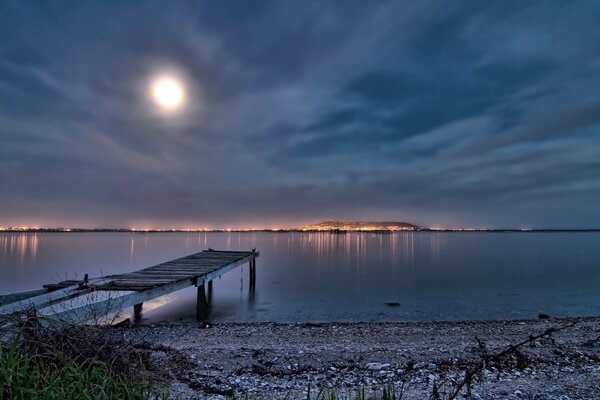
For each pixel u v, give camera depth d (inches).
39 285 1162.6
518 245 4928.6
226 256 1084.5
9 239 6614.2
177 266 829.8
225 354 406.6
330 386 302.4
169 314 733.9
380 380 322.7
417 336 512.7
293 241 6432.1
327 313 766.5
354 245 4886.8
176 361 352.2
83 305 402.6
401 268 1801.2
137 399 162.2
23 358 152.7
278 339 491.5
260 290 1090.1
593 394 274.7
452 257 2628.0
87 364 184.2
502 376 323.9
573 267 1843.0
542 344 454.6
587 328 564.4
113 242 5339.6
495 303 884.0
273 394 279.9
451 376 329.7
